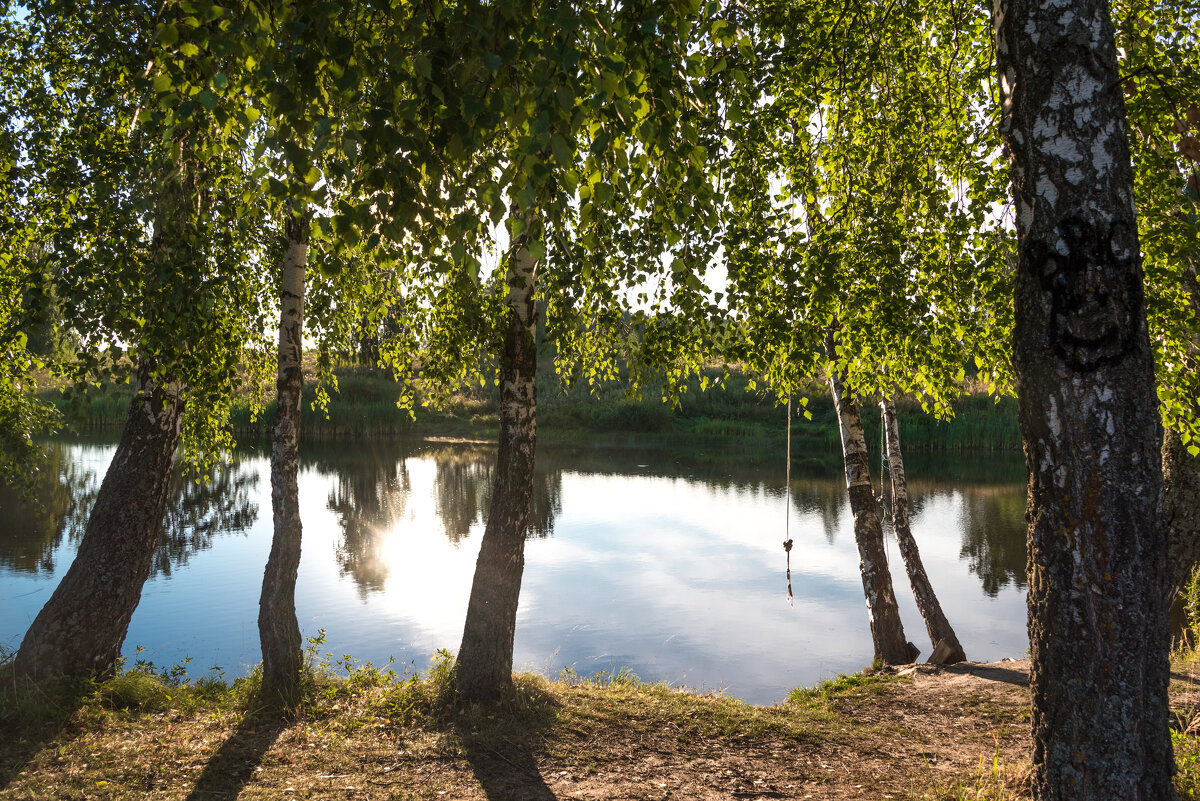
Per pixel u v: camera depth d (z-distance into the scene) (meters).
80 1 4.87
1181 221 5.42
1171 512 7.14
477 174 3.27
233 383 5.99
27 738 4.92
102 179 4.63
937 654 8.27
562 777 4.80
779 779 4.90
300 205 3.35
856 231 5.63
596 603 11.32
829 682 7.56
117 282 4.61
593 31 2.78
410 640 9.23
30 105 5.24
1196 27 5.88
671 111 3.18
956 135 6.01
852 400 8.70
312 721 5.61
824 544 15.71
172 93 2.93
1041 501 3.11
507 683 6.04
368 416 39.41
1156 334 5.66
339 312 7.92
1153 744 2.95
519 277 6.07
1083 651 2.98
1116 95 3.03
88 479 21.03
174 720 5.53
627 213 5.42
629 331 6.82
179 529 15.89
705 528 17.52
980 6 6.02
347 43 2.69
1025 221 3.15
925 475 26.42
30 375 7.55
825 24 5.78
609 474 27.50
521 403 6.07
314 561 13.56
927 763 5.11
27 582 11.16
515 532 6.06
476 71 2.68
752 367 5.89
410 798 4.41
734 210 5.52
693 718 5.96
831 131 6.28
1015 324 3.23
